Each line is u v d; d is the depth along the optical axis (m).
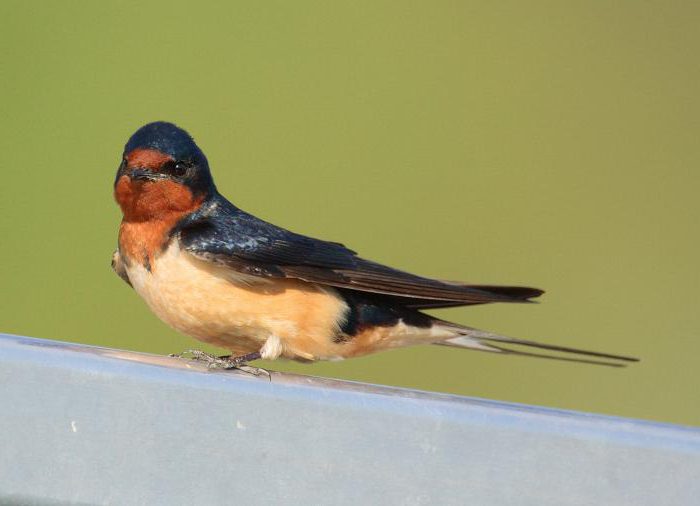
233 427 3.75
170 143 7.75
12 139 13.72
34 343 4.11
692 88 17.48
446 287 7.69
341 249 7.98
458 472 3.79
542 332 13.97
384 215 14.77
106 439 3.67
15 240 12.79
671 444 3.78
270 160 14.70
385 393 4.06
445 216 14.93
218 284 7.62
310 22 16.38
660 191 15.98
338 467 3.78
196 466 3.71
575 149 16.28
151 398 3.73
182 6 15.45
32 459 3.62
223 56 15.41
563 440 3.79
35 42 14.54
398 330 8.13
